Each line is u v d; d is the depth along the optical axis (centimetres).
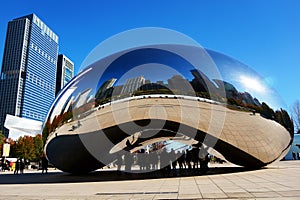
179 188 819
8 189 914
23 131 6084
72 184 1040
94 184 1016
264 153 1385
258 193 674
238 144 1277
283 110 1410
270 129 1326
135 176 1368
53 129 1320
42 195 750
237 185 845
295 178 1019
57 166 1431
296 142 4425
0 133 5569
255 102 1284
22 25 17200
